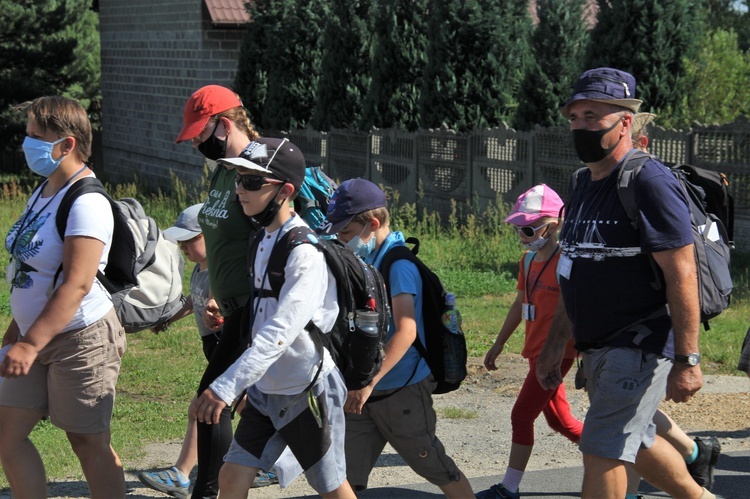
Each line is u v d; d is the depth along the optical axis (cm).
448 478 516
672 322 440
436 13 2028
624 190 445
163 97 2980
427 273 509
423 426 509
